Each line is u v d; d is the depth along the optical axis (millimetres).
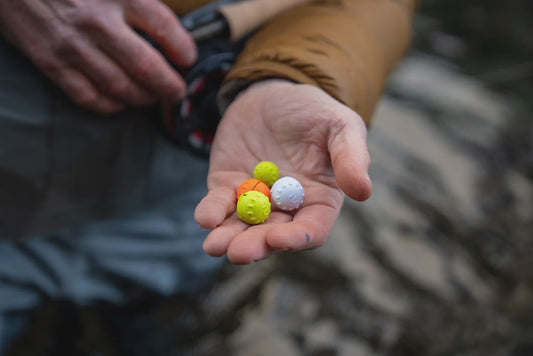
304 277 726
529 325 715
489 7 1846
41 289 520
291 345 639
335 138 343
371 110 399
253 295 694
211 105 445
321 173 368
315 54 383
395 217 845
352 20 425
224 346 632
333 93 373
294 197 359
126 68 398
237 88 407
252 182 373
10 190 435
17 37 376
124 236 524
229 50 464
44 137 419
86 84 401
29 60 396
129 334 596
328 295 703
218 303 677
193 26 427
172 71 412
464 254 817
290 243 301
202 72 443
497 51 1613
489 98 1307
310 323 667
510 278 795
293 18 435
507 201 965
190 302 617
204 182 549
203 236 559
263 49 406
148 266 544
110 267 532
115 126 440
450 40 1638
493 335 686
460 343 665
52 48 379
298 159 378
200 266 574
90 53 385
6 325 509
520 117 1255
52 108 412
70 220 472
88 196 467
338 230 802
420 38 1614
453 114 1185
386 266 757
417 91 1253
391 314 688
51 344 599
